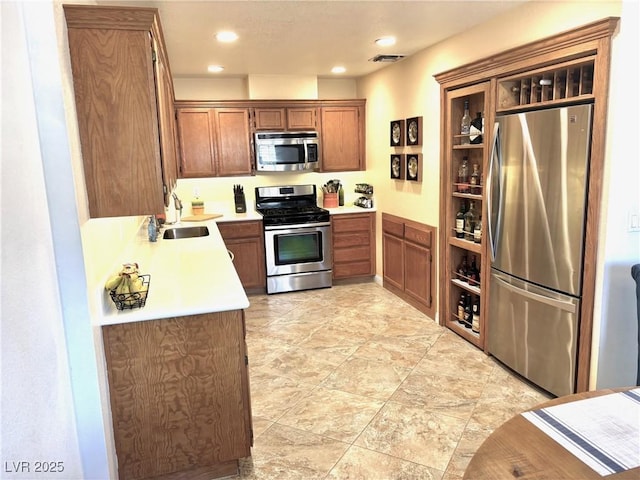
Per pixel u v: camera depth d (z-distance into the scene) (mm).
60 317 1641
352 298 4859
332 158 5426
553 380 2752
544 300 2738
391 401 2793
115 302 1958
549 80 2770
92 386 1744
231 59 4156
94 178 1872
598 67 2287
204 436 2100
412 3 2719
